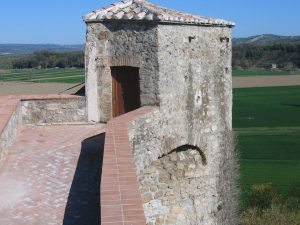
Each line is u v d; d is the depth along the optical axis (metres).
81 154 11.32
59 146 11.84
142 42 12.10
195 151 13.62
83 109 13.52
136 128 10.68
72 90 18.47
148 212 12.16
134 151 10.59
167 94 12.20
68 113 13.54
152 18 11.67
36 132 12.91
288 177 34.97
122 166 7.34
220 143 14.68
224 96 14.94
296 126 50.19
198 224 13.70
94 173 10.23
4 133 11.05
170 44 12.24
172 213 12.84
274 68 103.38
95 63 13.04
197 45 13.34
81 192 9.31
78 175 10.14
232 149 15.54
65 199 9.01
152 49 11.93
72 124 13.51
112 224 5.37
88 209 8.60
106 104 13.23
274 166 37.72
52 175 10.14
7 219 8.15
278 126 50.50
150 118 11.39
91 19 12.76
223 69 14.78
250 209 30.08
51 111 13.52
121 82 13.06
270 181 34.22
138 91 12.69
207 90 13.91
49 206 8.71
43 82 54.62
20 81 57.34
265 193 31.67
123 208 5.78
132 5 13.22
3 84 52.78
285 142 44.28
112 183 6.60
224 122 14.95
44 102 13.49
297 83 80.69
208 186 14.05
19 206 8.68
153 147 11.59
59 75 66.88
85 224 8.06
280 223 28.69
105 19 12.59
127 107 13.03
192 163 13.50
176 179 12.98
